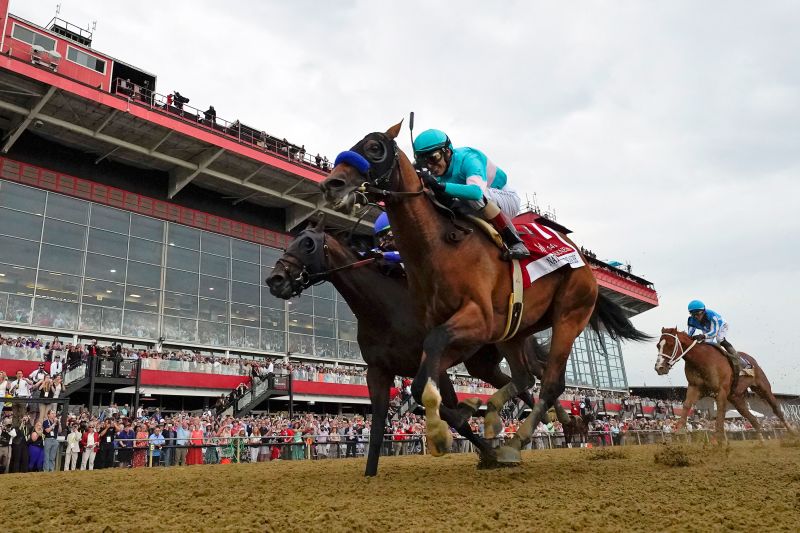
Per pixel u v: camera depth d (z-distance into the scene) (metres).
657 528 2.37
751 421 11.19
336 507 3.10
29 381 15.02
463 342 3.92
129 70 25.39
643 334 6.38
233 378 23.28
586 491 3.48
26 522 2.89
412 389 3.67
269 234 30.30
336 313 31.70
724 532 2.27
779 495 3.16
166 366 21.47
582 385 43.53
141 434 13.60
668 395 52.81
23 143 22.78
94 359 17.97
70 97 21.20
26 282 21.72
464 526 2.47
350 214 3.98
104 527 2.63
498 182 5.04
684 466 5.46
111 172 25.22
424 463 7.84
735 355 10.17
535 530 2.34
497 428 5.30
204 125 25.55
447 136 4.74
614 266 45.31
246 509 3.13
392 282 5.50
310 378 25.45
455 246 4.18
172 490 4.41
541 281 4.89
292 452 14.79
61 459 11.80
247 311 28.25
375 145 4.06
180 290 26.17
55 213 23.12
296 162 27.22
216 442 13.99
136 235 25.38
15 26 22.20
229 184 27.48
